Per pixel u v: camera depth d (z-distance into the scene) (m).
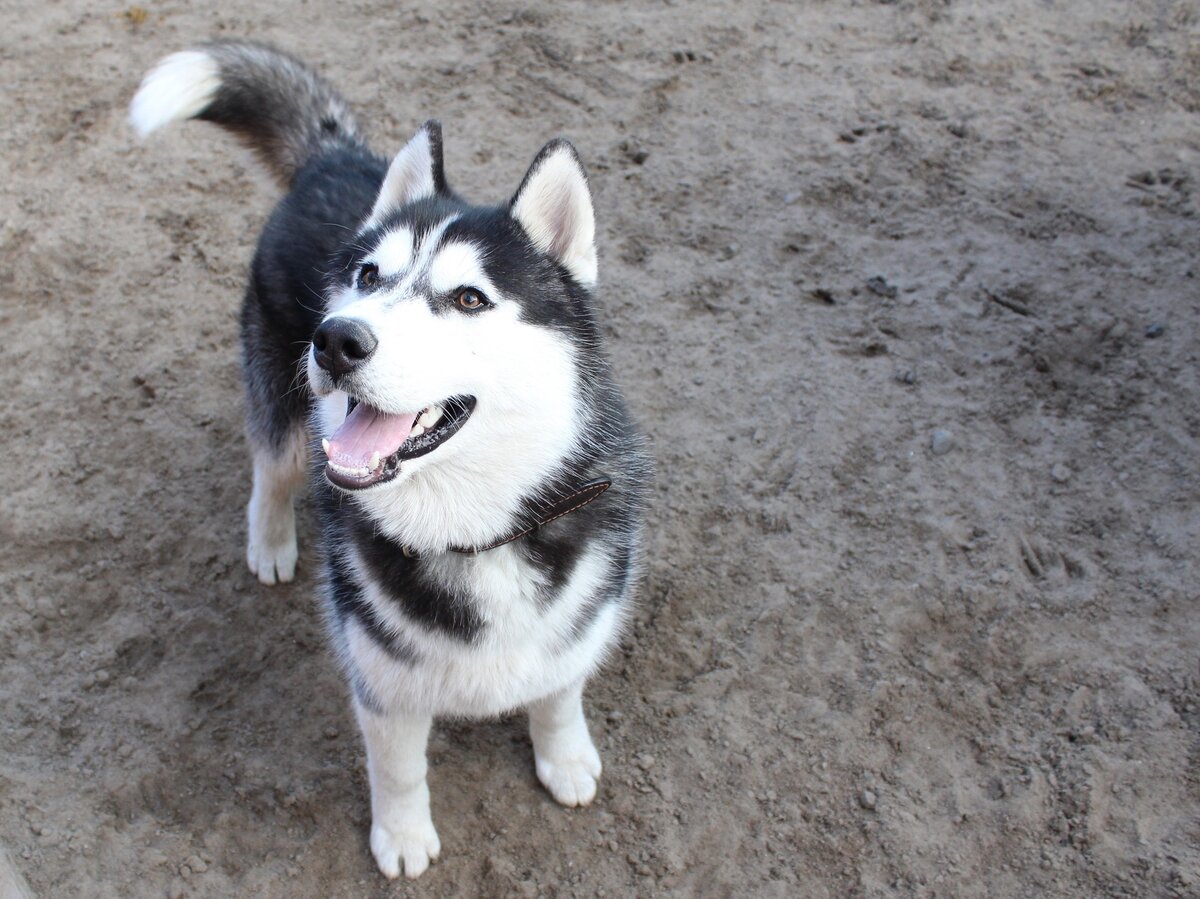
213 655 1.32
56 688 1.27
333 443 0.89
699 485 1.49
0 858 1.07
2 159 1.97
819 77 2.20
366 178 1.31
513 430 0.93
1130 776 1.14
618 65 2.23
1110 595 1.31
